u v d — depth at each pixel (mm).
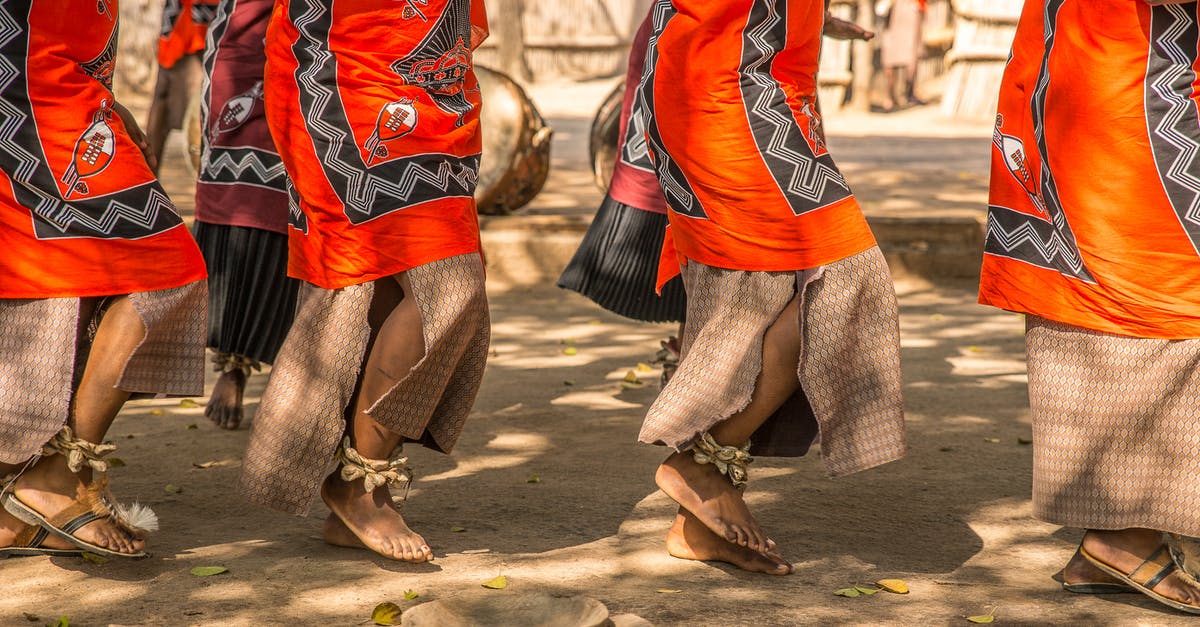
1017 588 3268
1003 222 3250
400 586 3223
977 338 6566
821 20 3293
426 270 3248
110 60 3248
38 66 3070
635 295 4852
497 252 7750
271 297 4602
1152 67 2936
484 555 3461
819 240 3174
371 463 3344
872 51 20688
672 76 3223
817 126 3242
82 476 3301
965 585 3285
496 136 7836
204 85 4609
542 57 24109
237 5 4508
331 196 3256
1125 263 3012
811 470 4293
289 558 3418
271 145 4504
